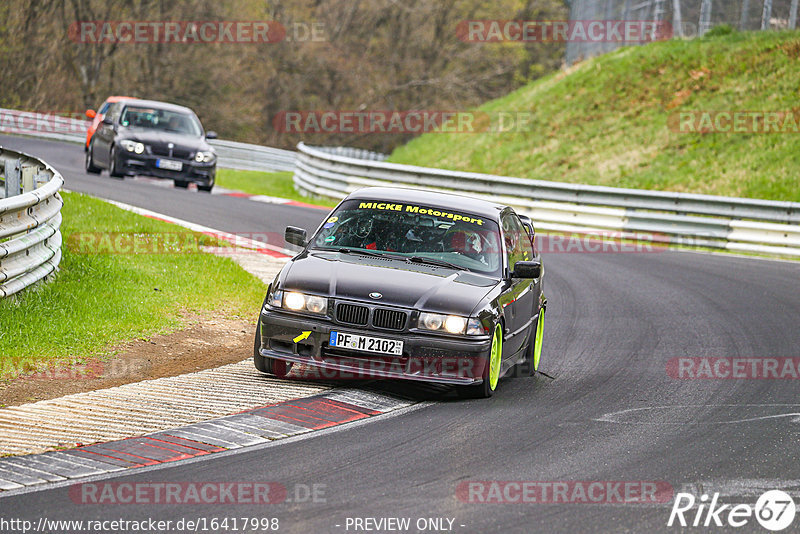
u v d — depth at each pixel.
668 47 129.00
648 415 28.25
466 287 29.47
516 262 32.78
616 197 82.12
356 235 31.94
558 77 140.75
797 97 108.62
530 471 22.28
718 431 26.73
